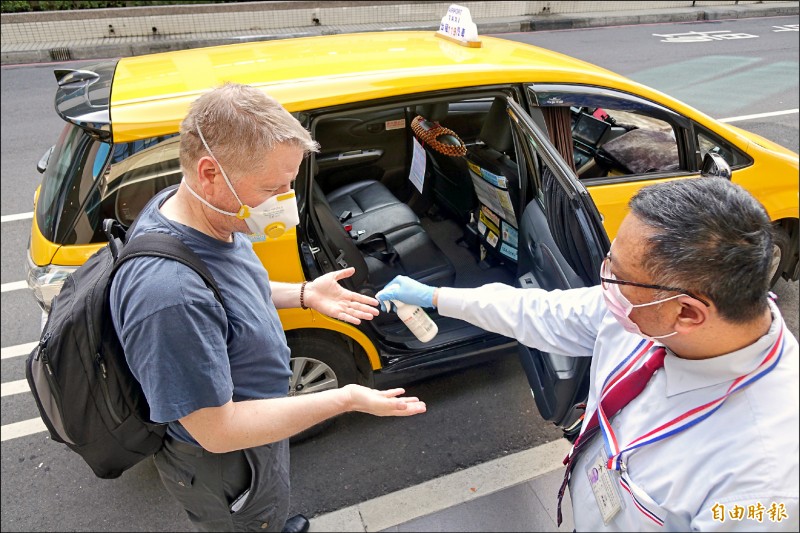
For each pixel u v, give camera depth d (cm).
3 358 308
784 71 835
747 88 755
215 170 119
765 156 293
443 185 337
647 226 100
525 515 202
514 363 291
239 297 132
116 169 191
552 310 148
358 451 244
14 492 231
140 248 119
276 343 144
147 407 138
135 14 958
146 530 215
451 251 317
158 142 193
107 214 194
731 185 99
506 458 234
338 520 207
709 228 93
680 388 103
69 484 234
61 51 888
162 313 113
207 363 118
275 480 163
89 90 206
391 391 138
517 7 1182
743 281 91
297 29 1034
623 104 260
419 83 221
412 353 242
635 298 103
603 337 129
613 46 991
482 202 292
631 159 299
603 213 262
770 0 1454
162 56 256
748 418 93
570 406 174
